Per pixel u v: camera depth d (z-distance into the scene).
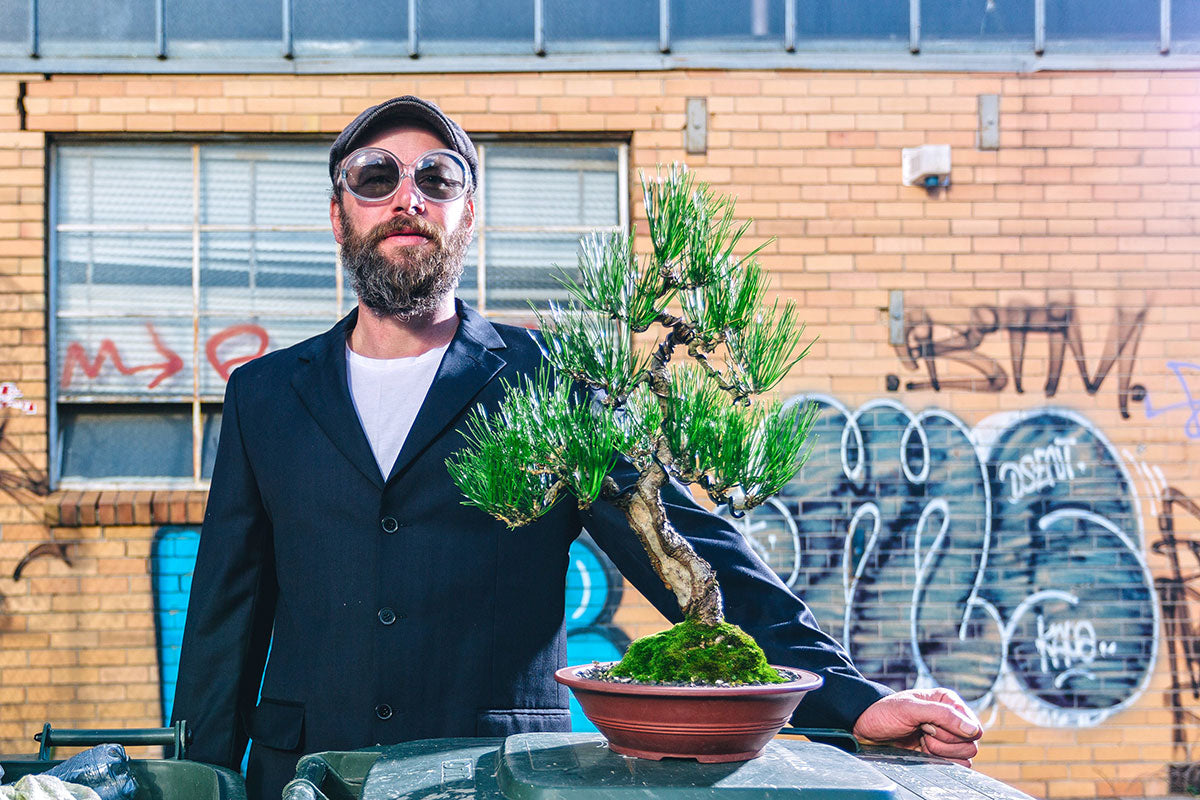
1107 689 4.92
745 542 1.79
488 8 4.96
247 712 2.00
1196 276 5.00
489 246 5.03
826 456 4.92
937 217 4.98
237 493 2.01
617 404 1.32
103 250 5.02
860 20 5.01
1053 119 5.02
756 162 4.97
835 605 4.89
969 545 4.93
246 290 5.07
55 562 4.81
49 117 4.91
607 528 1.84
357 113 4.95
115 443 5.01
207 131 4.95
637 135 4.96
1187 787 4.89
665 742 1.21
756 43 4.99
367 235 1.91
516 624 1.88
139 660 4.81
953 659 4.90
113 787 1.65
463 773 1.30
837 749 1.32
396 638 1.84
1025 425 4.97
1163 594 4.96
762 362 1.32
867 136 4.98
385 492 1.88
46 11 4.92
